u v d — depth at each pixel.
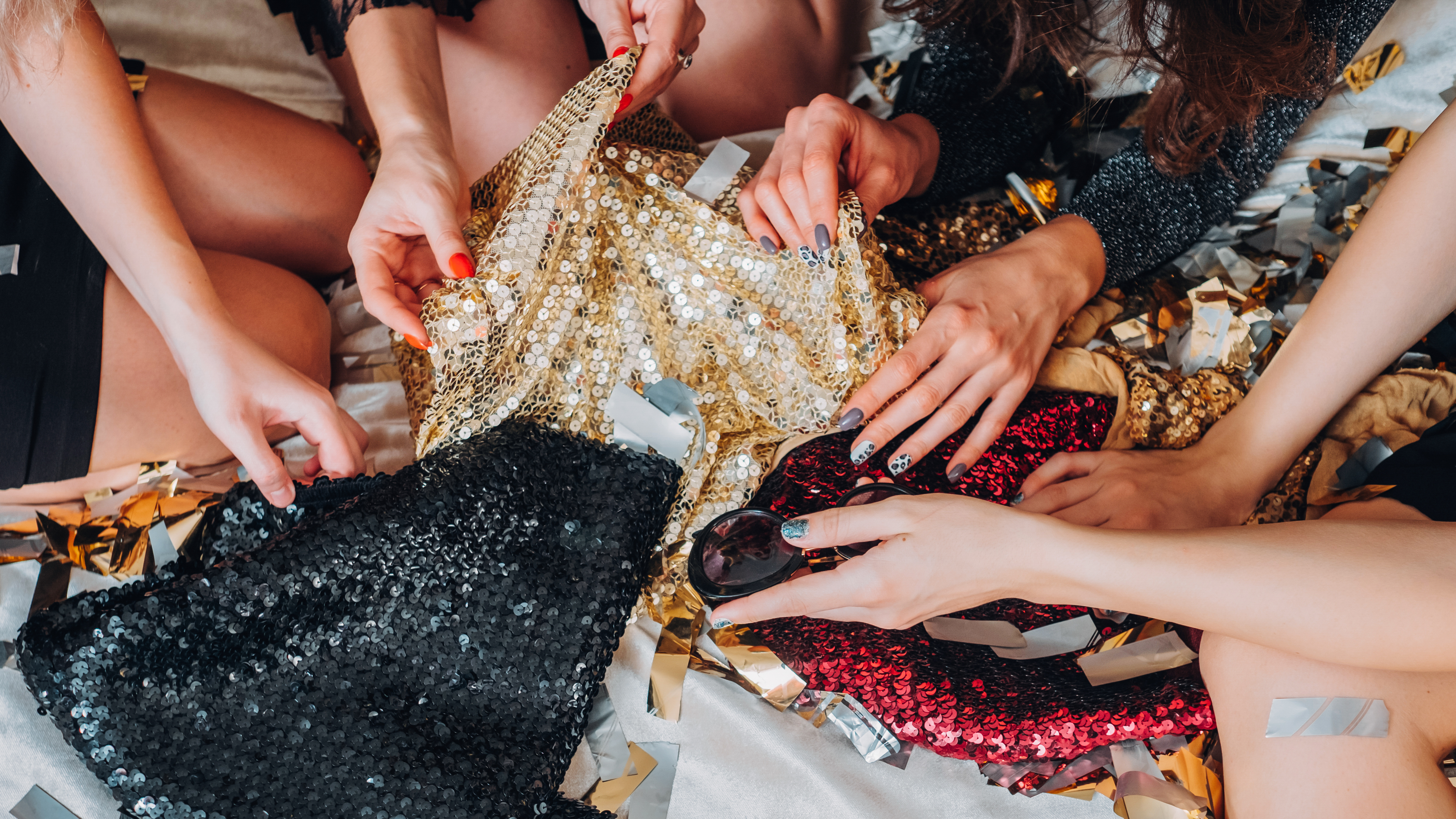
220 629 0.79
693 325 1.01
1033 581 0.80
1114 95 1.42
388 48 1.02
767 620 0.89
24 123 0.92
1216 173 1.26
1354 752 0.72
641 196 0.98
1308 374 0.99
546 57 1.42
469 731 0.81
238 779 0.76
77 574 1.02
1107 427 1.12
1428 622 0.69
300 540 0.82
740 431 1.05
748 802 0.85
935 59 1.43
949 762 0.89
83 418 1.02
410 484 0.87
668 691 0.92
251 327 1.13
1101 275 1.18
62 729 0.77
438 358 0.88
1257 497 1.03
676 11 1.02
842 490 0.99
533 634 0.83
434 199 0.91
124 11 1.49
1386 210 0.96
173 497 1.05
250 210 1.27
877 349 0.98
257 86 1.57
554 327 0.95
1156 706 0.85
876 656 0.90
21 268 1.01
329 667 0.81
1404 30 1.38
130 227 0.92
